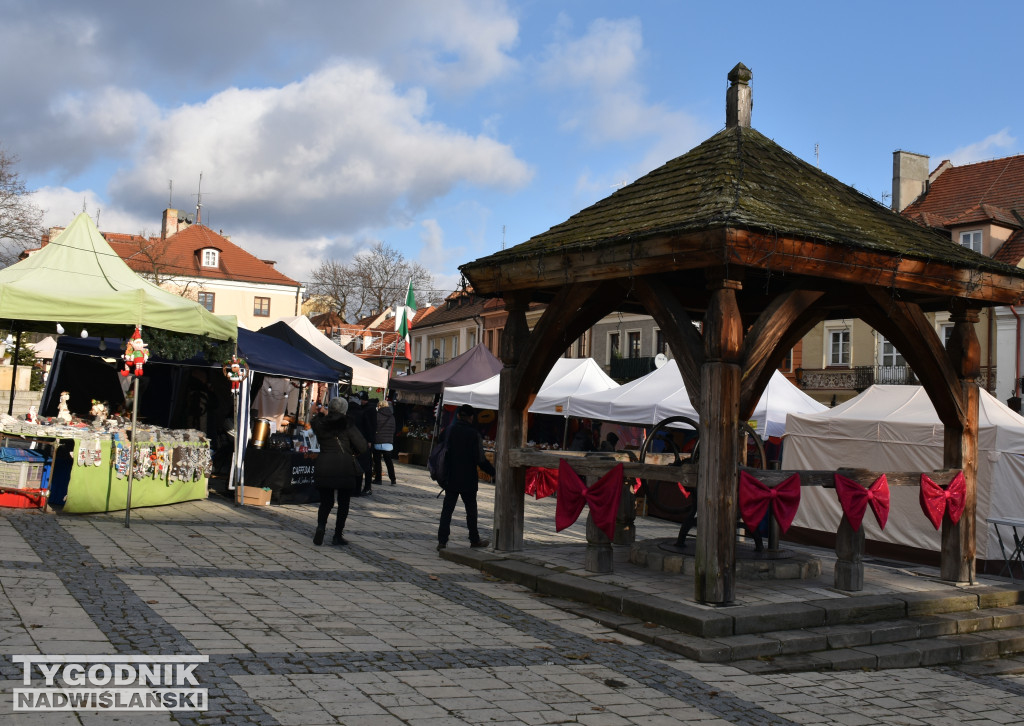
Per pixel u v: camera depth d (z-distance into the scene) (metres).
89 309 10.84
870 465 12.15
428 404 26.19
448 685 5.25
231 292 61.12
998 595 8.53
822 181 9.15
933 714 5.65
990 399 11.70
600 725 4.83
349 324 68.44
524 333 9.63
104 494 10.74
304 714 4.53
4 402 24.55
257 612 6.55
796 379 37.12
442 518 10.14
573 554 9.65
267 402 16.55
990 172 34.91
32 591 6.51
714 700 5.48
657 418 17.59
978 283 8.58
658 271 7.43
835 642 7.00
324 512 9.87
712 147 9.05
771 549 9.16
